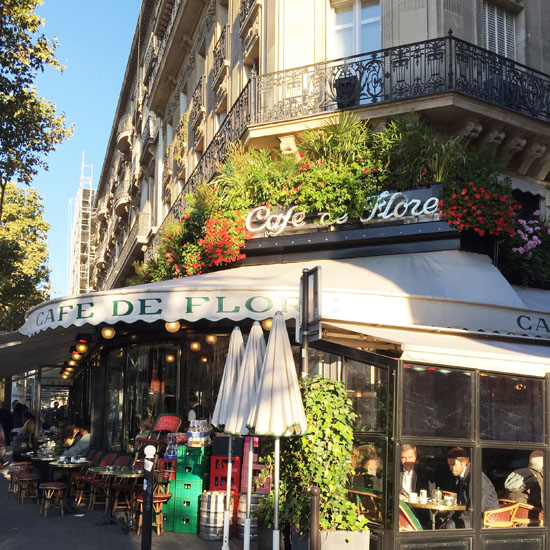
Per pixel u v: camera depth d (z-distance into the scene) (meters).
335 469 5.95
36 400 25.39
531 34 13.95
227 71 18.58
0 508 10.98
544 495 6.32
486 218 11.01
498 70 12.38
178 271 15.01
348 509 5.88
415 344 5.93
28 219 44.28
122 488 9.82
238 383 6.28
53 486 10.09
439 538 5.81
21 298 36.97
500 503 6.20
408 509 5.85
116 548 8.07
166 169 27.23
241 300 8.84
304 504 5.88
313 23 13.78
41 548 8.04
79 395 30.41
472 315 8.80
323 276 10.45
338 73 12.69
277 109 13.31
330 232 11.99
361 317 8.30
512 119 12.11
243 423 6.06
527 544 6.13
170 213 21.31
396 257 11.41
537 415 6.41
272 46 14.12
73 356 17.97
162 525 9.09
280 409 5.59
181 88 25.91
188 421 11.37
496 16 13.70
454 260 10.92
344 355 6.18
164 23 28.50
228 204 13.27
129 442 12.91
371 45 13.40
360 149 12.06
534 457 6.38
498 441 6.18
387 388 5.92
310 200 12.16
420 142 11.35
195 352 11.58
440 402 6.01
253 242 12.82
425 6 12.64
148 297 9.23
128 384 13.33
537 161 13.23
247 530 6.35
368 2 13.57
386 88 12.36
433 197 11.23
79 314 9.66
